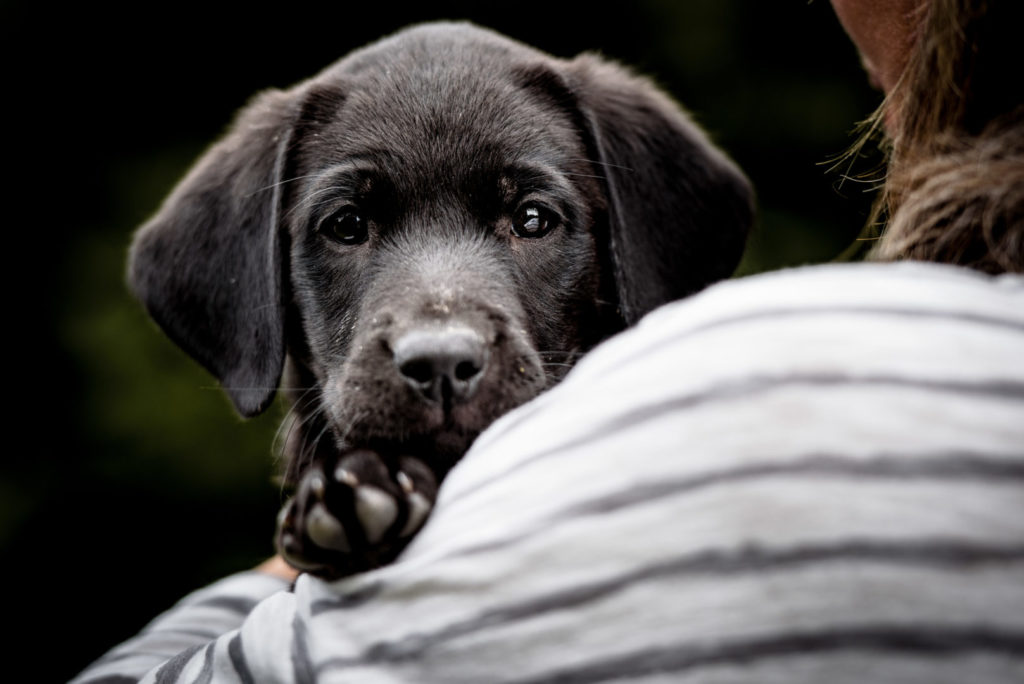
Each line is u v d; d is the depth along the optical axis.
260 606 2.88
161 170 11.88
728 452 2.18
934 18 2.89
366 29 12.28
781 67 11.59
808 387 2.20
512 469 2.46
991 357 2.20
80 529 11.03
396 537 2.89
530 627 2.25
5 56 12.34
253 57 12.30
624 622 2.16
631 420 2.32
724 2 11.70
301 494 2.98
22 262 11.47
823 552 2.05
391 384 3.96
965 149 2.80
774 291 2.40
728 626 2.07
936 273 2.41
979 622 1.95
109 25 12.68
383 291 4.35
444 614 2.36
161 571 10.96
